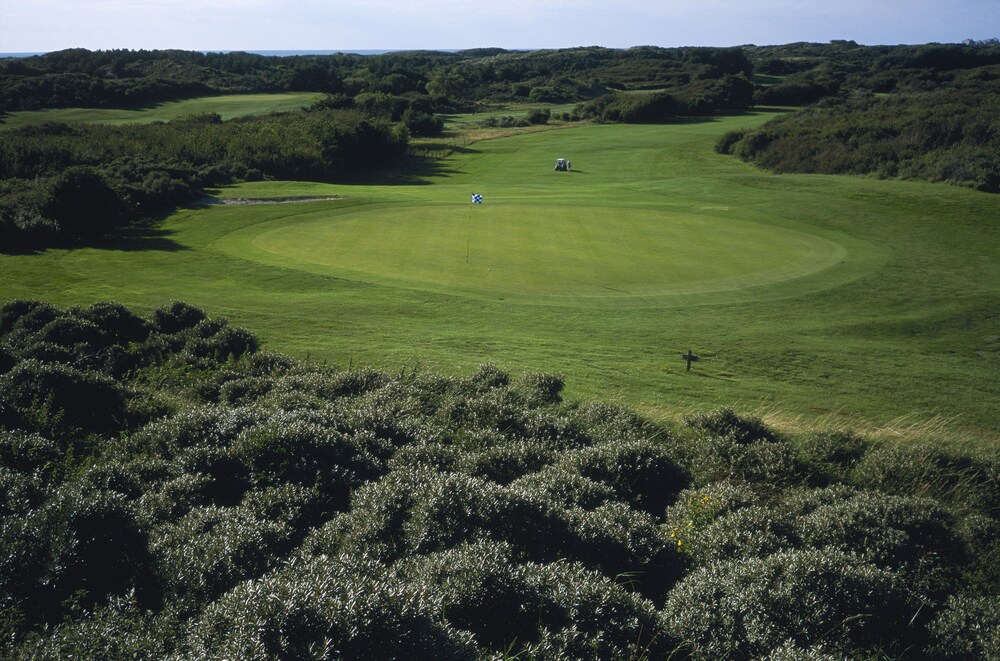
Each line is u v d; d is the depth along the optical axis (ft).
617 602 19.35
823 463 37.11
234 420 32.45
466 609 18.57
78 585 19.88
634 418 43.09
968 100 220.02
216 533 22.22
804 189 159.53
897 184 160.25
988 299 90.12
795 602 20.26
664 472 32.78
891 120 210.79
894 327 79.66
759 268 99.25
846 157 192.65
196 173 164.35
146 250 105.09
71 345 53.11
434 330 72.49
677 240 112.98
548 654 17.12
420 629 16.52
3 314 58.29
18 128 202.90
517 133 297.74
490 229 118.11
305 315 76.02
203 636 16.22
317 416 34.42
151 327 60.59
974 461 36.24
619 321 77.82
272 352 56.39
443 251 104.17
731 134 238.89
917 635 21.07
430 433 35.53
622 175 210.18
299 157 204.23
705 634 19.54
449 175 222.89
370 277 91.50
